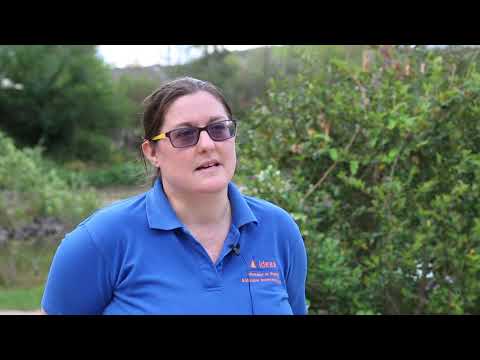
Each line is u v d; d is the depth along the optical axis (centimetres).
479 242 362
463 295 364
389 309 385
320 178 421
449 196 358
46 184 993
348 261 389
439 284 372
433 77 390
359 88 420
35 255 835
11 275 742
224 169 190
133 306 183
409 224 381
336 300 374
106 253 183
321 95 425
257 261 195
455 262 359
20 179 962
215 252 193
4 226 910
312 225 376
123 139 2878
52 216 950
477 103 378
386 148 396
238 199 199
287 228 206
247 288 190
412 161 393
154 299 182
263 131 439
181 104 188
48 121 2628
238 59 2184
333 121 419
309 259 362
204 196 189
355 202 412
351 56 533
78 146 2717
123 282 185
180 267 185
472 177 377
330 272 361
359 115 399
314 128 425
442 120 381
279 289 196
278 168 429
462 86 385
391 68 418
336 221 407
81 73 2795
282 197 374
